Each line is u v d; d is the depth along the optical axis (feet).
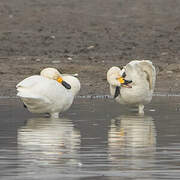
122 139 43.52
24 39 97.40
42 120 51.34
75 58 87.51
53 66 82.17
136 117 53.21
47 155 38.65
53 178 33.37
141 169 35.27
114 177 33.58
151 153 39.22
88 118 52.42
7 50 92.02
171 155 38.65
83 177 33.58
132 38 98.53
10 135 44.73
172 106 59.93
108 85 74.18
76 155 38.65
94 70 80.89
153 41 96.94
